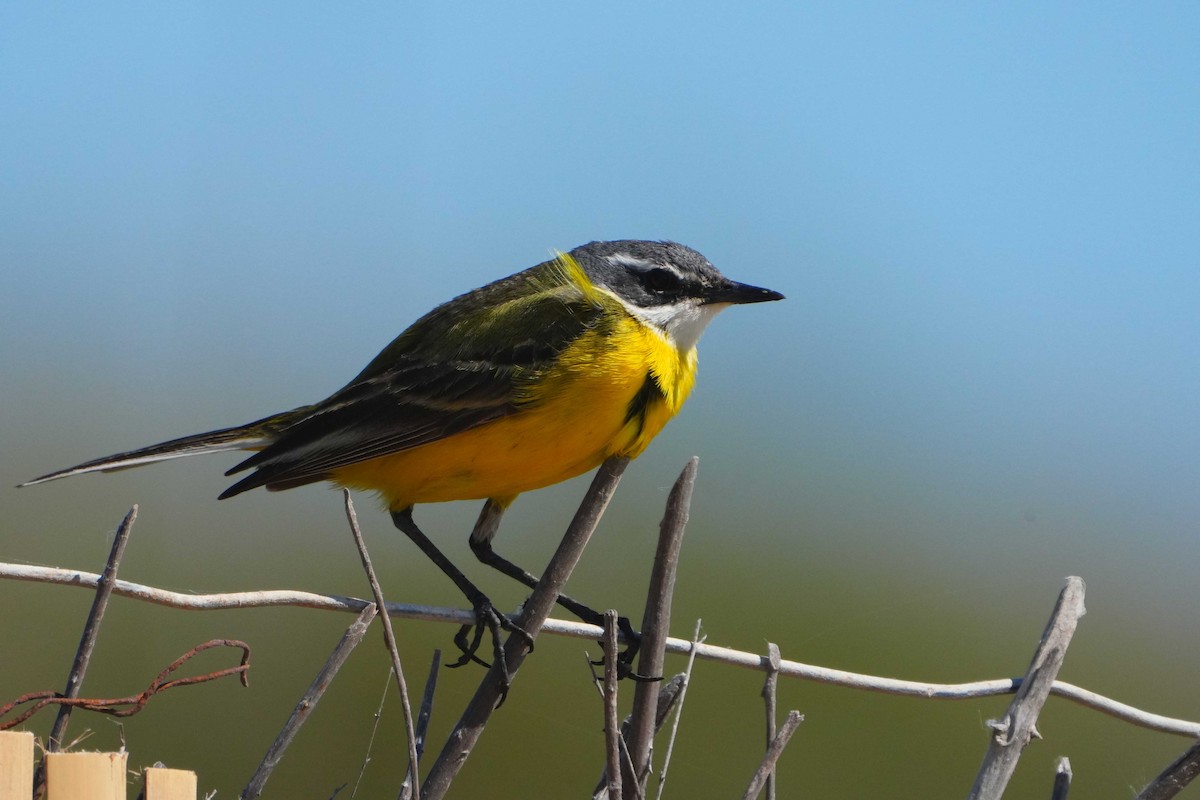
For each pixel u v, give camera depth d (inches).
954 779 511.5
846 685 272.4
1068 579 265.9
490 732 497.7
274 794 460.1
